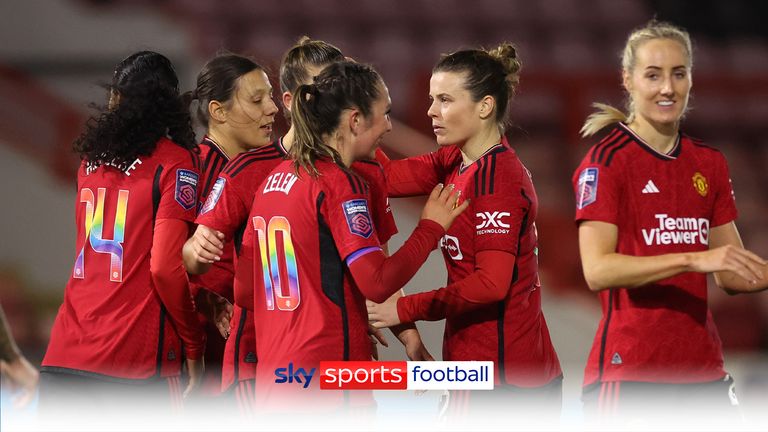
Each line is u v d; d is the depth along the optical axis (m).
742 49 45.84
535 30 45.53
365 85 10.67
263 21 42.12
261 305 10.95
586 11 46.78
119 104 11.95
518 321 11.77
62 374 11.66
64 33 33.53
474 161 11.89
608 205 11.45
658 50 11.54
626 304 11.65
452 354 12.04
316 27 42.94
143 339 11.71
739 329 27.67
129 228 11.70
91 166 12.05
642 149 11.65
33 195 26.64
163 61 12.20
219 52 17.11
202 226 11.38
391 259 10.44
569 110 30.36
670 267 10.82
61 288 26.30
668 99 11.53
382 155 13.77
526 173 11.87
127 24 33.53
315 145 10.62
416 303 11.77
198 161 12.09
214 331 13.85
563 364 23.81
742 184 37.12
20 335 24.48
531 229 11.93
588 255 11.41
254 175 11.62
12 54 33.56
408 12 44.59
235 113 13.02
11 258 26.44
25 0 33.53
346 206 10.45
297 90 10.70
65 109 28.75
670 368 11.48
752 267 10.53
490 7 45.84
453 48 43.41
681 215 11.61
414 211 24.14
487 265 11.34
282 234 10.65
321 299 10.56
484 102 11.77
